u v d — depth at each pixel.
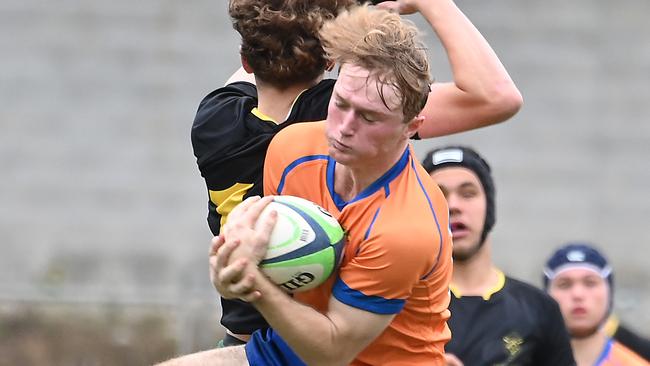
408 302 12.12
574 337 21.38
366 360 12.50
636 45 43.00
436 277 12.12
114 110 40.81
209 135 13.46
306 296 12.24
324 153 12.28
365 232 11.48
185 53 42.03
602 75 42.34
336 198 12.05
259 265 11.19
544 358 18.38
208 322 32.75
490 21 43.19
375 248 11.35
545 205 39.56
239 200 13.33
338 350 11.61
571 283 21.33
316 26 13.01
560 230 38.88
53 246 37.69
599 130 41.19
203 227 38.59
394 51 10.75
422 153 38.16
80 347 32.66
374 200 11.57
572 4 43.47
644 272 37.50
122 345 32.62
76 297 33.72
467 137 40.22
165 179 39.69
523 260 37.75
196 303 32.94
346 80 10.83
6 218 38.47
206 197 39.47
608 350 21.28
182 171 39.91
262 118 13.34
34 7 42.41
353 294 11.49
